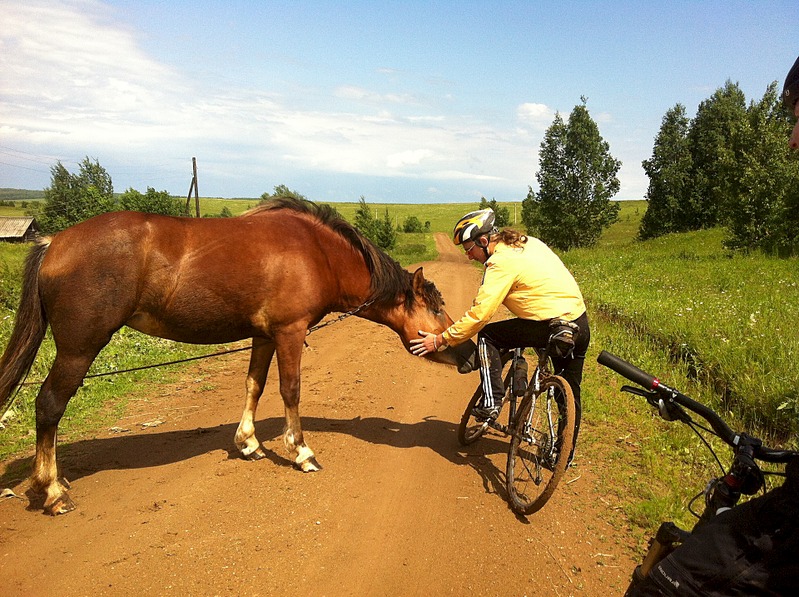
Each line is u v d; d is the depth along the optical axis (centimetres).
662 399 264
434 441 598
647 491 475
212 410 680
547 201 3700
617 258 2392
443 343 508
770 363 703
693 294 1296
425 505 460
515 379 534
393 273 559
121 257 440
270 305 498
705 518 243
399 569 374
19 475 503
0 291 1129
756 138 2461
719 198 2634
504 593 355
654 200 4106
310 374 840
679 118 4056
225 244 480
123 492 470
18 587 345
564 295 468
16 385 450
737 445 242
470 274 2553
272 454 552
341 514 441
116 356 859
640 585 221
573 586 364
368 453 558
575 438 445
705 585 203
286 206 547
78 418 643
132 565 368
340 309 561
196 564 371
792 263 1911
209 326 490
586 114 3569
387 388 776
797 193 2245
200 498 461
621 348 879
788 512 194
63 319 435
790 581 192
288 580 359
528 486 484
